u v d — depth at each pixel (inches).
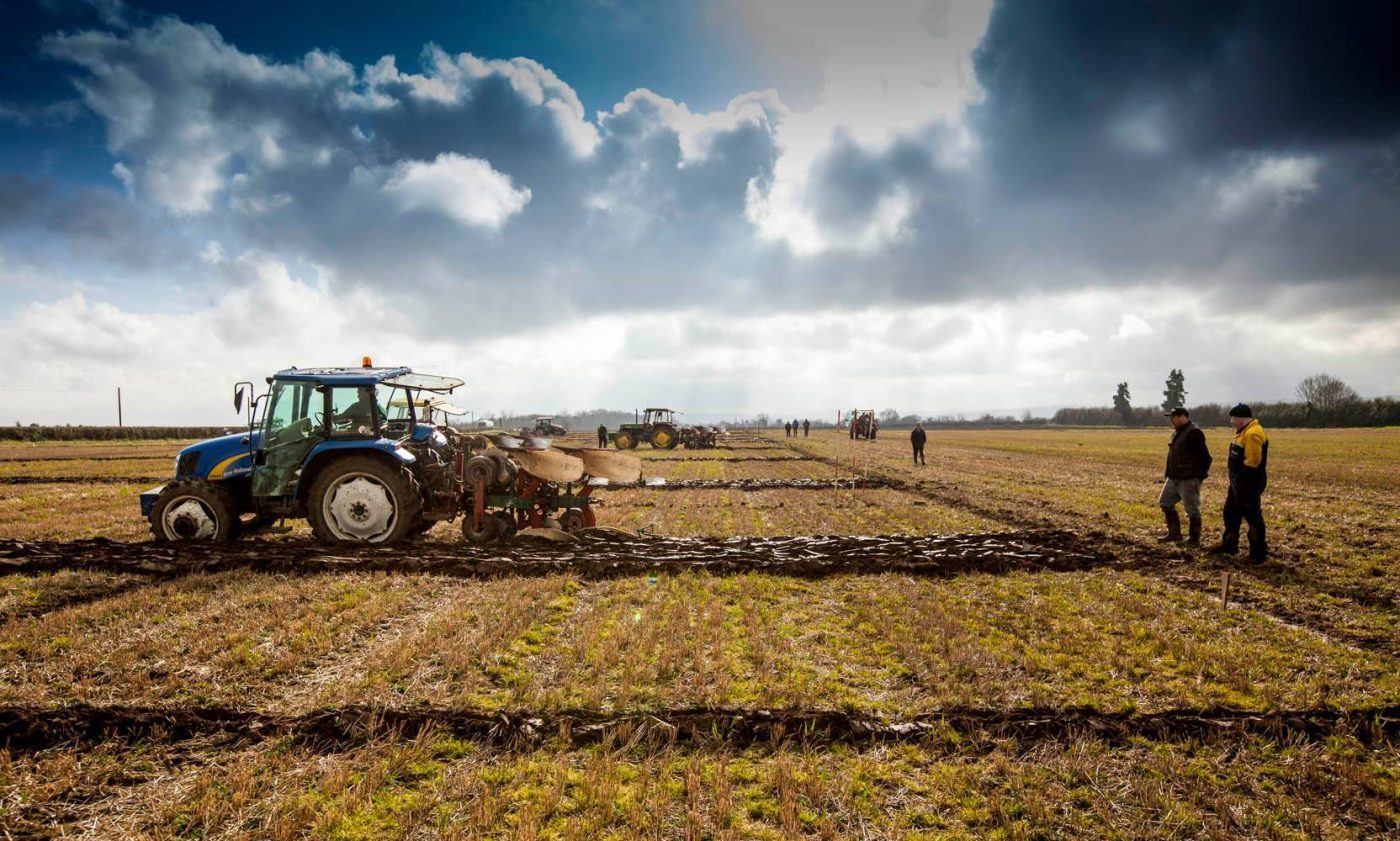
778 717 163.8
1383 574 314.2
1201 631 231.5
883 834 124.6
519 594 271.6
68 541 378.3
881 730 158.9
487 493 382.6
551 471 379.2
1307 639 224.5
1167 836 123.6
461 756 150.0
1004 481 794.2
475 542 369.7
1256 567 326.6
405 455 362.6
